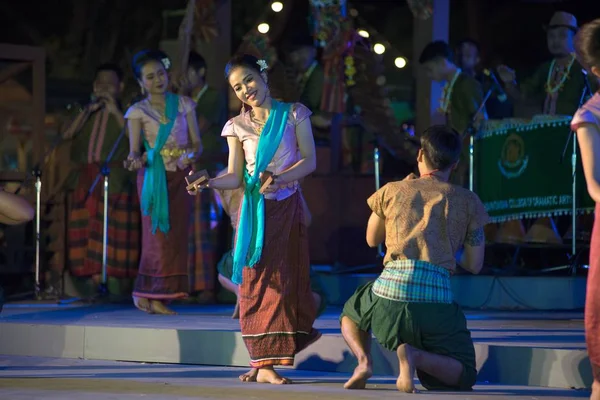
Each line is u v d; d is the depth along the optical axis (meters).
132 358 14.54
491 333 14.15
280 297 12.27
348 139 22.94
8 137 24.83
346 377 12.79
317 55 22.88
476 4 29.22
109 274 20.25
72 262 21.09
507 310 18.44
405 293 11.39
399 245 11.53
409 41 28.73
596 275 9.39
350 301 12.02
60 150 22.02
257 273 12.31
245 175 12.45
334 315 16.94
